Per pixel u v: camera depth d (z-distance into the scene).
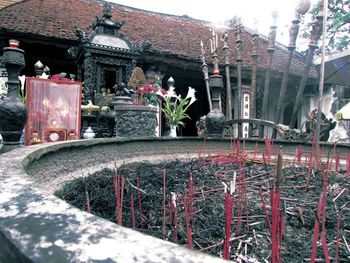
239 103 3.17
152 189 1.14
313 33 2.46
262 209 0.93
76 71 7.55
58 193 0.99
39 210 0.29
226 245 0.59
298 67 10.17
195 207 0.94
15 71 1.75
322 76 1.64
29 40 6.44
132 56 5.69
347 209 0.92
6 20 6.56
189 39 9.24
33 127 3.26
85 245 0.22
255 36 2.96
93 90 5.34
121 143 1.74
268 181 1.28
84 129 4.62
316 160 1.66
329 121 4.23
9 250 0.23
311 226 0.81
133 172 1.45
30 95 3.27
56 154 1.15
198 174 1.45
